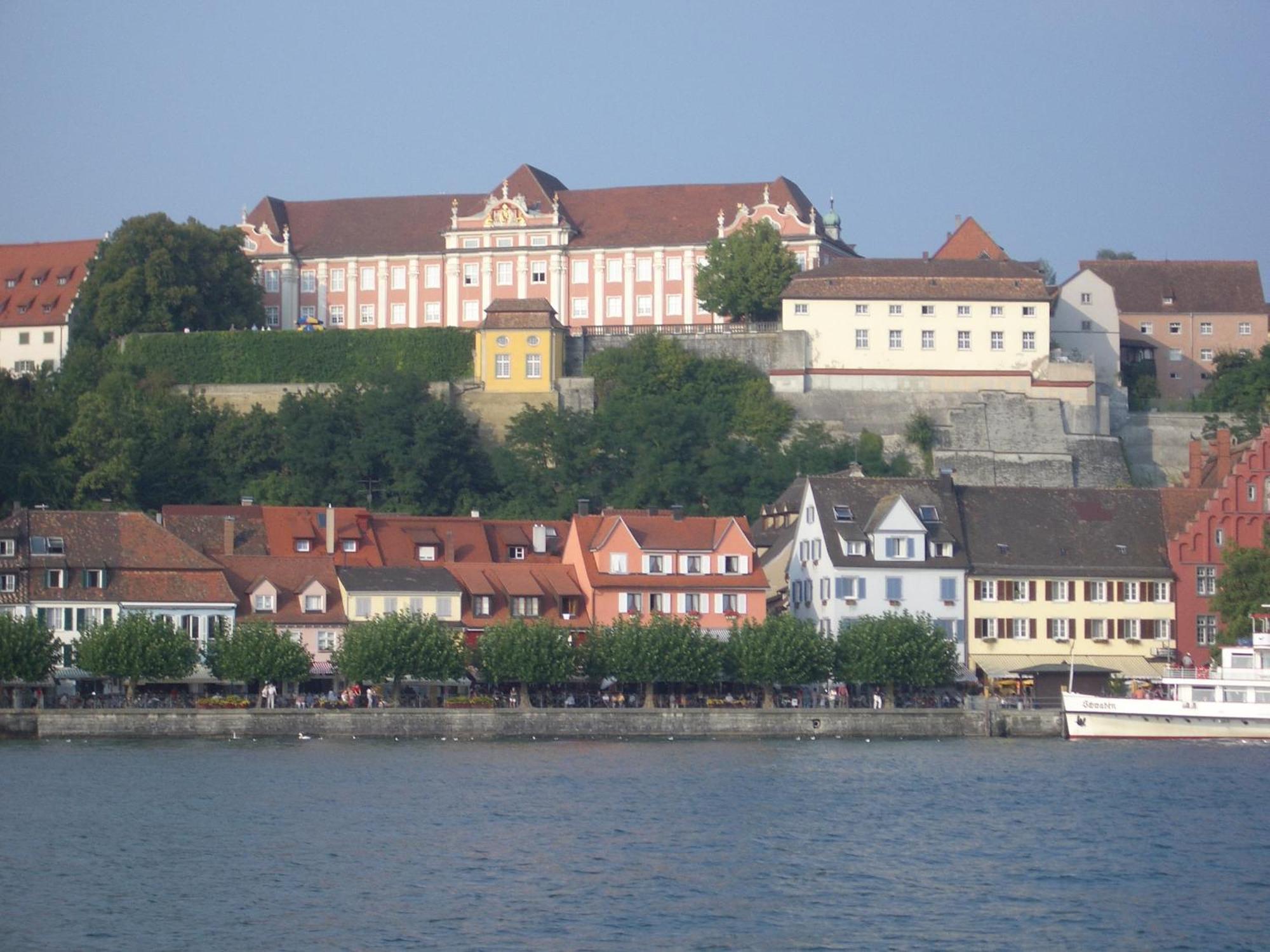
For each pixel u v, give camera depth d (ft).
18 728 620.49
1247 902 402.31
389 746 615.16
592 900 399.44
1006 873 426.51
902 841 459.73
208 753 593.83
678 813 492.13
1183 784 541.75
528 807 499.51
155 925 379.35
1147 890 411.75
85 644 647.15
